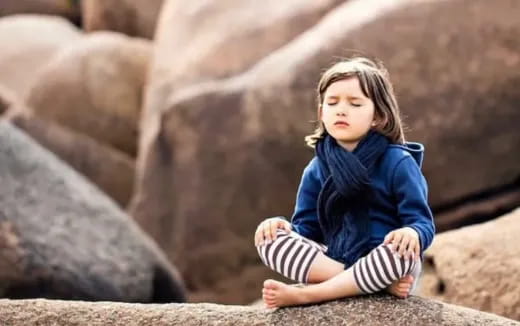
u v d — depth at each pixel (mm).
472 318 4832
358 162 4824
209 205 14492
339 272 4887
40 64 22406
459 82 13336
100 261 10852
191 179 14688
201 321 4895
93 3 23266
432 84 13367
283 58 14641
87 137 19609
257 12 16609
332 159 4891
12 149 11633
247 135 14281
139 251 11477
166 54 17688
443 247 8398
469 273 7984
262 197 14211
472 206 13500
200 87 15180
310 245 4934
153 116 17141
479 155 13352
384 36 13656
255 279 14344
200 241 14555
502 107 13289
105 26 23031
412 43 13516
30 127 19453
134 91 19953
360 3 14648
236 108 14461
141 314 4980
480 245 8141
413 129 13305
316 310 4840
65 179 11844
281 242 4922
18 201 10898
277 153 14094
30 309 5051
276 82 14227
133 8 22734
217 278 14508
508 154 13359
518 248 7930
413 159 4891
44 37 23047
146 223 15039
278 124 14078
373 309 4809
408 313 4785
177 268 14648
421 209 4777
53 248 10453
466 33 13406
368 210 4902
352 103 4879
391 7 13852
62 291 10203
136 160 19562
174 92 16641
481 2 13484
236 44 16297
